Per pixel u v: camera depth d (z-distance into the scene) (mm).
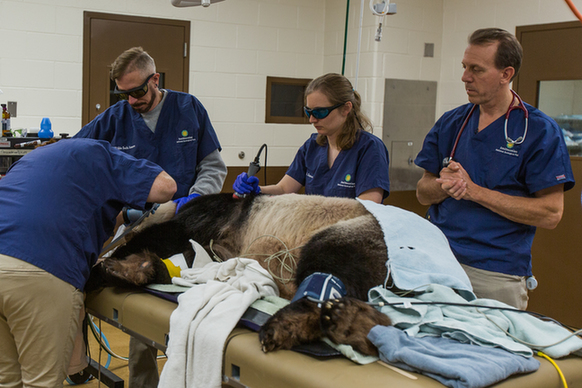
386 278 1636
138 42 4305
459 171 1982
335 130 2359
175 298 1800
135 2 4266
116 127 2736
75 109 4184
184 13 4422
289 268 1909
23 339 1799
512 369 1269
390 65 4508
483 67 1978
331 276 1589
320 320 1362
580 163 3857
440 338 1443
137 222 2172
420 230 1851
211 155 2840
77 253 1875
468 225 2107
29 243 1769
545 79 4023
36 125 4082
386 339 1317
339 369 1281
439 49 4742
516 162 2029
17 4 3939
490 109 2092
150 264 1969
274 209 2088
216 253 2166
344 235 1741
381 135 4539
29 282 1747
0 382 1907
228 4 4555
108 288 2033
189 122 2738
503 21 4270
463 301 1577
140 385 2549
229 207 2234
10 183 1894
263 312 1568
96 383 2926
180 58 4449
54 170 1890
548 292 4027
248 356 1402
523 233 2064
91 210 1926
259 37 4707
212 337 1499
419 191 2328
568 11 3861
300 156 2662
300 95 4980
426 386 1200
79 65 4156
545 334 1489
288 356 1354
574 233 3895
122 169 2010
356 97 2379
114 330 3688
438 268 1691
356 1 4598
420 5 4586
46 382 1823
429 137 2338
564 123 3961
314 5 4906
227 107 4648
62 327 1824
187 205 2314
